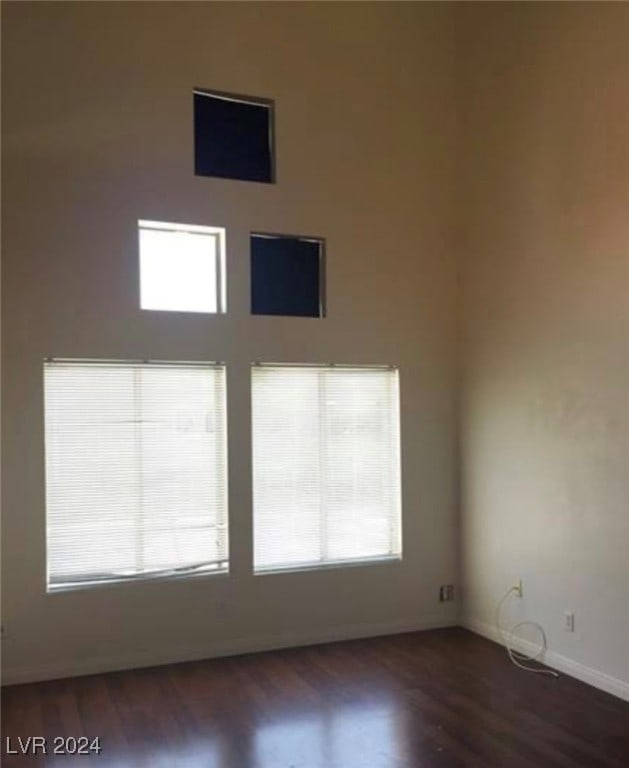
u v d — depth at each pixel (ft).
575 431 13.92
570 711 12.48
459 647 15.90
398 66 17.35
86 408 14.64
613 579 13.01
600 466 13.30
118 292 14.78
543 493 14.78
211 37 15.66
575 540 13.91
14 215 14.11
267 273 16.24
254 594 15.72
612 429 13.02
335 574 16.46
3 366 13.94
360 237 16.87
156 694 13.35
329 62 16.70
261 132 16.29
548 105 14.66
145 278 15.24
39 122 14.34
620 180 12.89
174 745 11.36
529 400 15.20
